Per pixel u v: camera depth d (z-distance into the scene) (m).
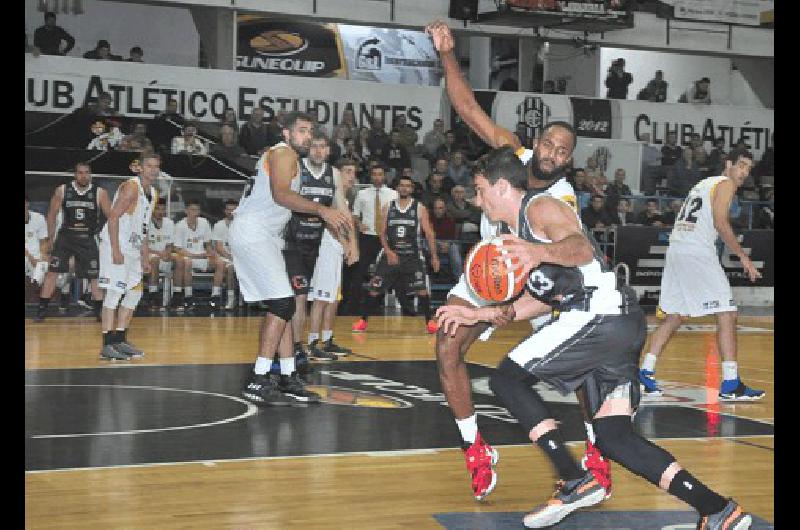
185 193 16.03
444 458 5.01
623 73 20.86
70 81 15.69
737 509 3.40
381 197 12.45
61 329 11.67
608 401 3.63
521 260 3.27
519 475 4.68
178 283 15.04
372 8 18.17
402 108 17.81
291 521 3.77
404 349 10.27
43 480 4.36
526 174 3.71
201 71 16.52
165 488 4.25
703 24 20.33
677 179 18.94
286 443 5.30
